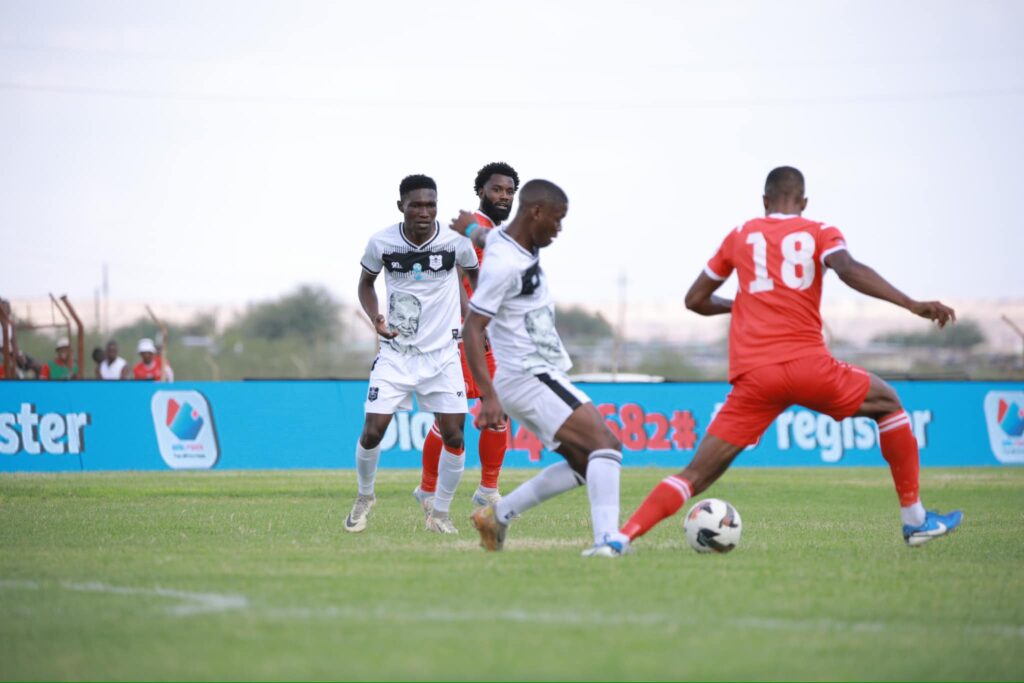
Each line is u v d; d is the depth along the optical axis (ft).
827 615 63.87
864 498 166.61
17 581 73.72
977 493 178.19
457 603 65.77
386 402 108.88
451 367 110.73
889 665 53.57
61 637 57.93
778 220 87.81
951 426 258.16
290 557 85.56
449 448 110.01
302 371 428.15
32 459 215.92
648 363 435.53
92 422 219.00
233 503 146.41
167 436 222.48
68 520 118.42
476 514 89.66
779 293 85.81
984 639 58.80
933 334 481.87
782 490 180.45
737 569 79.41
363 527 110.22
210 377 438.40
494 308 83.97
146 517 122.72
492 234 87.10
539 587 70.95
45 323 286.05
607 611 63.82
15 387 215.72
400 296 110.52
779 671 52.21
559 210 84.99
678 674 51.39
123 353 486.38
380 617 61.93
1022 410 263.90
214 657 53.88
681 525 118.01
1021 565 84.94
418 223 109.70
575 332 642.22
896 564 83.92
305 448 229.45
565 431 86.69
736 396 87.15
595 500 85.97
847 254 84.69
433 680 50.19
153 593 69.15
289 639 57.06
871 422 253.65
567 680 50.29
